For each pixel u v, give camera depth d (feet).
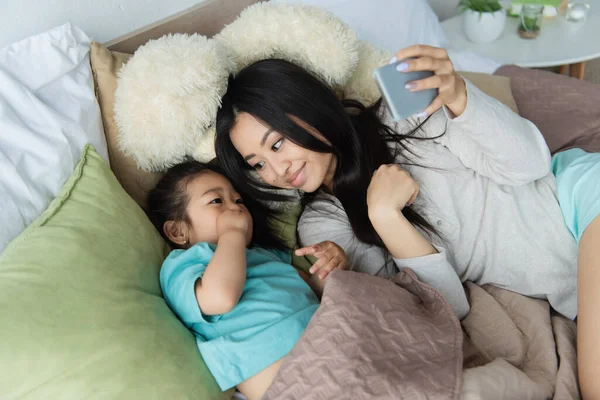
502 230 3.34
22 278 2.36
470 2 5.74
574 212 3.22
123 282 2.64
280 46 3.24
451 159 3.39
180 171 3.38
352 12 4.63
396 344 2.66
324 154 3.16
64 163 2.97
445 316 2.92
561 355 2.93
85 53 3.35
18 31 3.34
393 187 3.10
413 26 4.98
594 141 4.17
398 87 2.49
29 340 2.18
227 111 3.08
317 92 3.06
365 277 2.94
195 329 2.91
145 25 4.12
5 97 2.91
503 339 3.08
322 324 2.64
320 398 2.44
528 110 4.51
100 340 2.32
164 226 3.43
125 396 2.26
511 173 3.16
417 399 2.42
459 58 5.11
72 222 2.72
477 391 2.48
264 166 3.18
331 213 3.61
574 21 5.97
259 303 2.94
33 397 2.16
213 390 2.63
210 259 3.01
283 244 3.75
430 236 3.36
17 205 2.73
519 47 5.70
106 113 3.34
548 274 3.29
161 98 2.96
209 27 4.31
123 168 3.37
